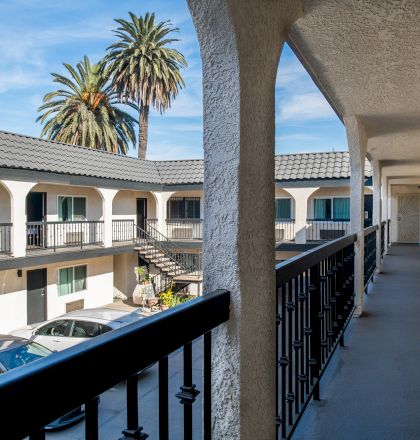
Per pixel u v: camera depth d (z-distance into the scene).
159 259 16.20
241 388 1.36
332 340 3.16
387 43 2.67
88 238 15.52
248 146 1.40
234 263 1.35
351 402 2.54
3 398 0.64
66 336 8.07
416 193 17.42
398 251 12.64
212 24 1.33
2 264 11.30
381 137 6.08
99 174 14.51
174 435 2.80
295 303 2.18
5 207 12.87
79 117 21.20
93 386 0.81
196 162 18.28
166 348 1.04
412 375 2.95
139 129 22.95
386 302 5.36
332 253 3.01
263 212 1.51
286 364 1.93
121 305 15.91
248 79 1.40
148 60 21.20
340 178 15.52
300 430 2.22
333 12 2.24
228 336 1.37
